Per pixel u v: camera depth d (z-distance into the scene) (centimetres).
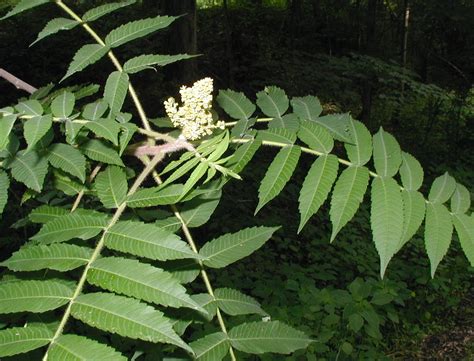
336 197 179
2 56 1114
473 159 1156
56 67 1151
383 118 1300
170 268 183
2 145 167
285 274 679
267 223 782
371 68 988
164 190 175
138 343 184
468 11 1009
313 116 218
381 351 637
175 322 176
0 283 145
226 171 167
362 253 762
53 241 155
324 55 1052
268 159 928
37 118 172
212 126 207
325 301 575
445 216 184
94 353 118
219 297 182
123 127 191
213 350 169
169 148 196
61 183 220
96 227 160
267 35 1487
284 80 1093
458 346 650
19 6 217
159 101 993
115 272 137
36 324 159
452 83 1298
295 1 1570
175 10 1035
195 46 1064
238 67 1312
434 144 1202
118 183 190
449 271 769
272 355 514
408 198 185
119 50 1109
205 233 757
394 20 1515
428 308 712
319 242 770
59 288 135
